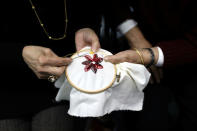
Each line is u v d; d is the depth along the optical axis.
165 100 1.53
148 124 1.50
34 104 1.04
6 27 0.97
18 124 1.04
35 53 0.93
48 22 0.99
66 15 1.00
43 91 1.04
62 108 1.08
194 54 1.13
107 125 1.51
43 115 1.06
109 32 1.32
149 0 1.17
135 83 0.99
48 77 0.98
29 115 1.07
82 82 0.95
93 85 0.95
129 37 1.31
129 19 1.29
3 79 0.98
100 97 0.94
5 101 1.00
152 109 1.53
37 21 0.98
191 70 1.21
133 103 1.03
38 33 1.01
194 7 1.12
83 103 0.95
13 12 0.95
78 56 1.01
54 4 0.98
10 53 0.95
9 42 0.98
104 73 0.97
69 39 1.06
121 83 0.98
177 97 1.31
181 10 1.13
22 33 0.99
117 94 0.99
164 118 1.49
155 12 1.18
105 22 1.31
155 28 1.20
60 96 1.01
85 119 1.20
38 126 1.07
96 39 1.03
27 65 0.98
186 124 1.28
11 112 1.01
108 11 1.29
